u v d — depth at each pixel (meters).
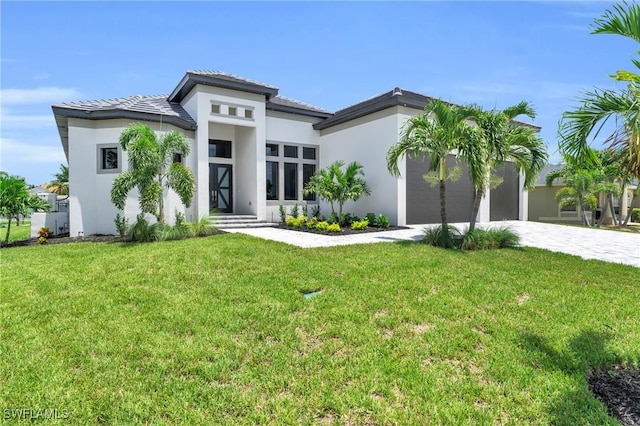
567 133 4.01
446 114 9.34
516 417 2.71
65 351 3.71
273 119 17.02
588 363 3.50
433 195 15.86
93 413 2.75
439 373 3.31
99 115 12.62
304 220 14.64
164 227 10.74
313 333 4.15
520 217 18.61
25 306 5.01
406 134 10.24
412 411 2.78
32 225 12.93
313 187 15.16
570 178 20.41
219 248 8.67
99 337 4.03
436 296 5.34
